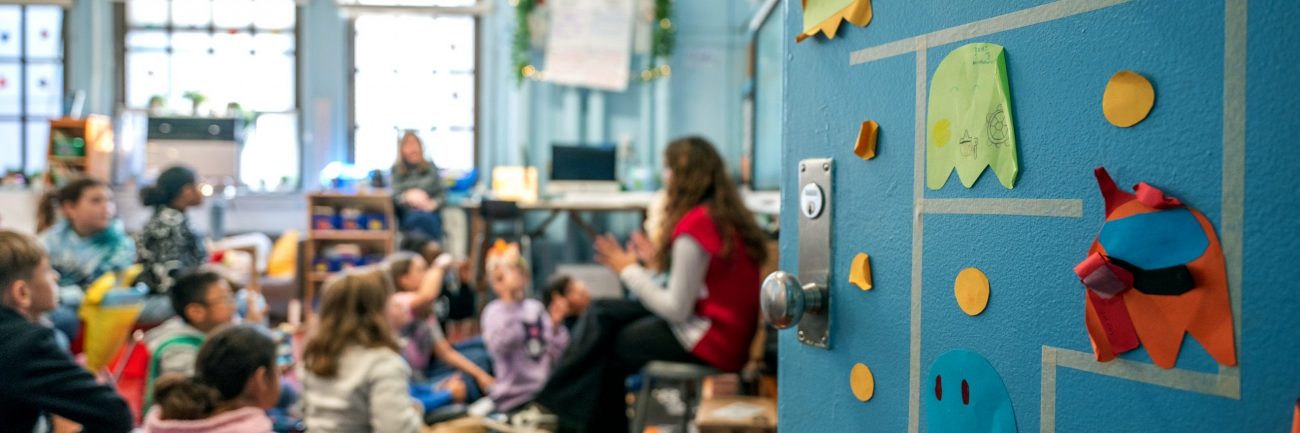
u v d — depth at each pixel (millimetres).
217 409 2145
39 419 2045
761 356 3172
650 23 7582
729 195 2947
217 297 2975
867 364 1174
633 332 2988
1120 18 884
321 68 7793
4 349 1917
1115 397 898
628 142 7590
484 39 7848
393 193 6699
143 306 4035
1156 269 856
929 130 1074
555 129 7688
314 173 7793
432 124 7980
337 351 2547
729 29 7684
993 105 999
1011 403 991
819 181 1232
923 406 1093
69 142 6805
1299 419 759
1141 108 864
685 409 3156
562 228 7691
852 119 1185
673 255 2902
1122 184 881
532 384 3611
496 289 3713
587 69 7508
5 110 7641
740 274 2908
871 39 1153
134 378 3293
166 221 4297
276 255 6375
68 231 4199
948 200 1056
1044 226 953
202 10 7785
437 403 3582
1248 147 794
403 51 7941
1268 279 784
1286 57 770
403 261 3980
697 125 7707
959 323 1047
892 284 1134
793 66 1283
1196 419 837
